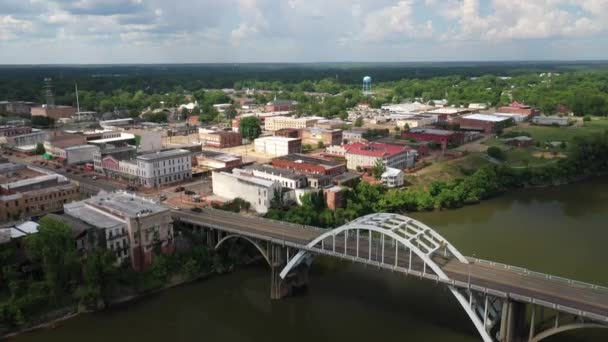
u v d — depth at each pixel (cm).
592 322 7581
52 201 13938
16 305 9262
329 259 12481
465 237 13850
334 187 15800
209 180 18962
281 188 15250
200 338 9294
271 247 10700
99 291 9938
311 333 9331
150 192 17038
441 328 9206
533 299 7556
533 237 13850
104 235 10506
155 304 10381
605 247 13050
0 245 9875
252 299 10688
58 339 9094
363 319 9650
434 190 17075
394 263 9294
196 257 11588
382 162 18825
